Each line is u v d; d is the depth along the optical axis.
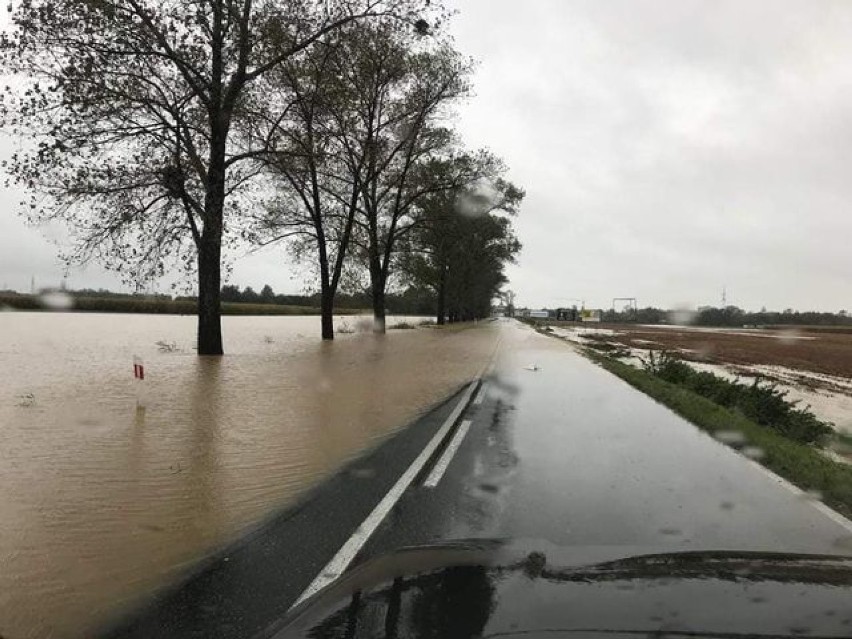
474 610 2.14
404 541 4.90
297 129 23.78
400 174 35.72
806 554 2.76
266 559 4.53
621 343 47.28
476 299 90.12
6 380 14.05
